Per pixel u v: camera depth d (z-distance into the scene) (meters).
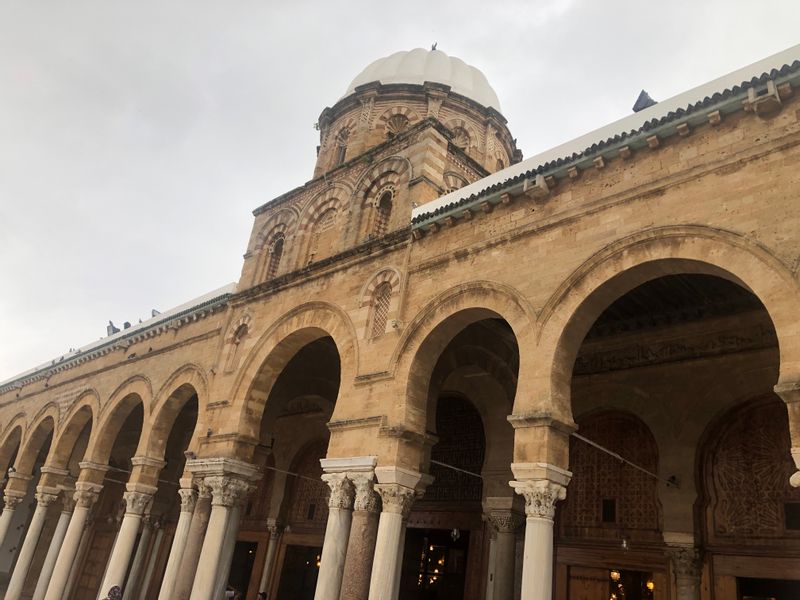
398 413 14.53
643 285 15.11
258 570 25.64
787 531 13.66
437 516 20.45
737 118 11.43
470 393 19.30
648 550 15.48
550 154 14.78
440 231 16.08
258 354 19.84
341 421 15.66
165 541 29.44
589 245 12.64
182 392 23.27
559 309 12.57
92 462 25.52
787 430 14.38
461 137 25.88
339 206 21.05
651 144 12.35
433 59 27.98
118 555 21.47
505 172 15.61
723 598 14.05
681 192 11.62
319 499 25.25
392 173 19.64
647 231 11.71
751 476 14.56
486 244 14.60
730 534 14.41
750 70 11.88
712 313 15.88
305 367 21.88
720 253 10.64
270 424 20.33
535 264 13.42
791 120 10.67
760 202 10.48
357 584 13.60
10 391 38.28
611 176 12.97
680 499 14.93
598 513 16.80
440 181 18.70
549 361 12.24
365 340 16.33
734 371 15.26
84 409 28.70
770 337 14.93
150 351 26.02
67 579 23.97
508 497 17.31
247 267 23.47
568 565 16.84
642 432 16.72
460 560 19.55
